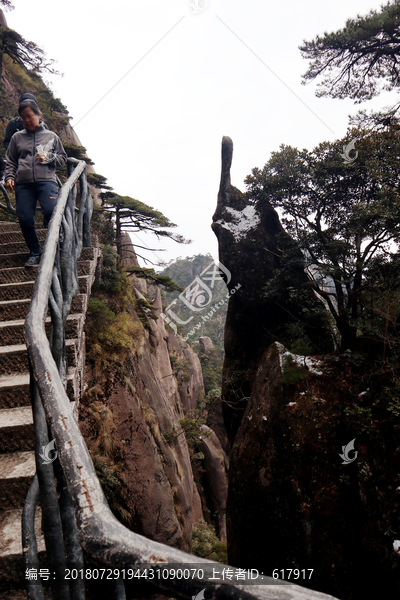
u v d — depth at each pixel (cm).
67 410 90
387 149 712
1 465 156
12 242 432
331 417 588
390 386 562
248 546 625
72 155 1466
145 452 1050
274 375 682
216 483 2438
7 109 1457
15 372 230
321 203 782
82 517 64
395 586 457
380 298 612
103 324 1127
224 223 1035
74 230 304
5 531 130
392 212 606
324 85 974
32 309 130
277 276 852
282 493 584
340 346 703
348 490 539
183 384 2939
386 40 852
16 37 1464
